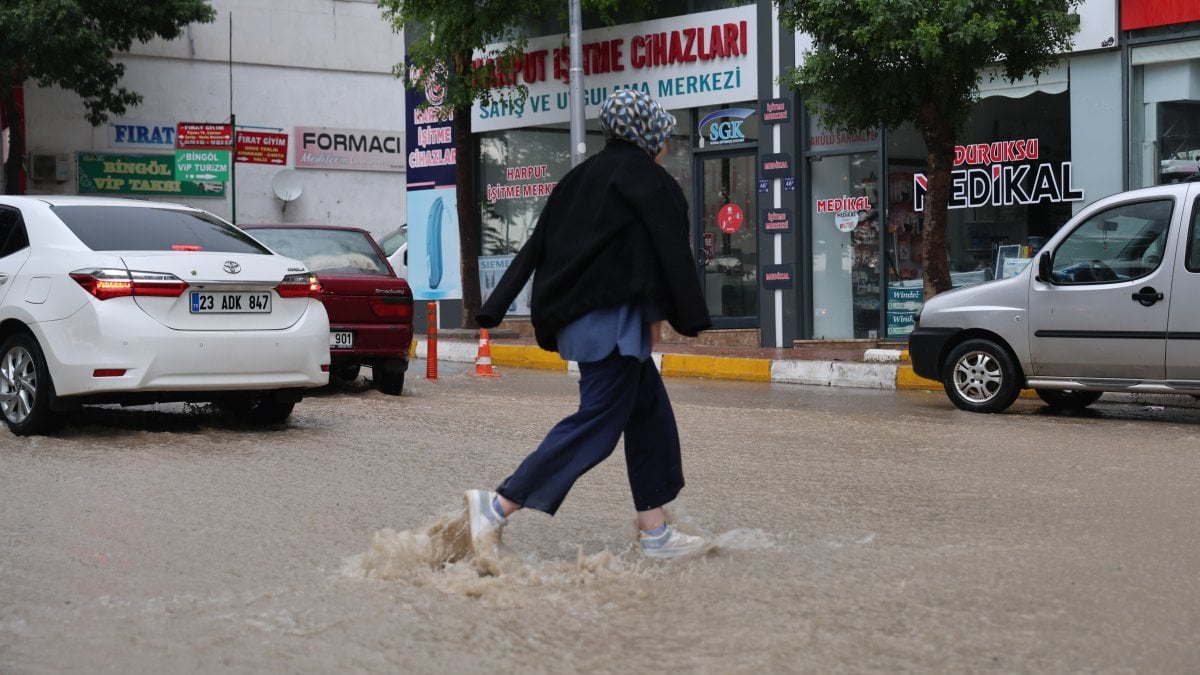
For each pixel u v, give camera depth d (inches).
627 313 185.9
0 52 1272.1
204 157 1298.0
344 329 471.2
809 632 162.9
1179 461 322.3
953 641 159.8
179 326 334.3
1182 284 412.2
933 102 582.6
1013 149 671.8
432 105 858.8
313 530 227.1
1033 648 157.1
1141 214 425.1
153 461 303.4
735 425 393.4
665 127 195.0
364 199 1630.2
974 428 394.0
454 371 643.5
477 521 189.2
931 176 588.7
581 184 191.3
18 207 366.0
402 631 163.0
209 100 1541.6
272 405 379.2
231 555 207.0
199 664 150.0
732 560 203.2
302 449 327.0
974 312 455.2
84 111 1486.2
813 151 748.0
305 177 1593.3
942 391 546.0
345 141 1614.2
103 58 1314.0
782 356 672.4
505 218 910.4
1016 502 260.2
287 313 354.0
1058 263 440.8
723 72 786.2
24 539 219.1
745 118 780.6
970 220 688.4
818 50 605.6
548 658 152.6
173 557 205.8
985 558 206.5
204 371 335.3
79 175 1487.5
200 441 336.8
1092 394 480.7
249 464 301.4
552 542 217.6
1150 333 417.7
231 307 343.6
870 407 472.1
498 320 194.1
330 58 1599.4
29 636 161.5
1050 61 573.9
